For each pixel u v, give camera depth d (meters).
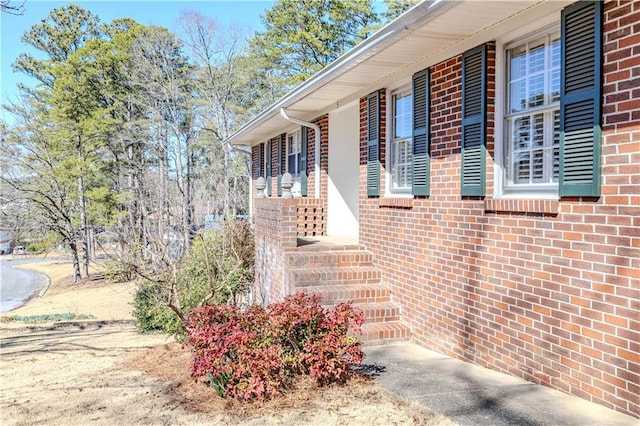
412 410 3.59
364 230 7.54
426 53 5.54
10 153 22.06
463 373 4.53
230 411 3.87
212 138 25.27
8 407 4.75
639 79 3.18
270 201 8.55
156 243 9.93
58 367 6.95
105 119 24.88
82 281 24.88
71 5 27.94
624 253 3.29
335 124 9.50
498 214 4.54
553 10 3.90
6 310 19.42
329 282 6.73
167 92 24.98
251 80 25.89
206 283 9.26
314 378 4.29
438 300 5.49
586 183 3.56
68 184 23.62
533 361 4.11
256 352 4.05
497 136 4.71
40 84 27.30
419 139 5.87
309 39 23.27
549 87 4.16
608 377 3.41
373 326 6.08
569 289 3.74
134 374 5.93
